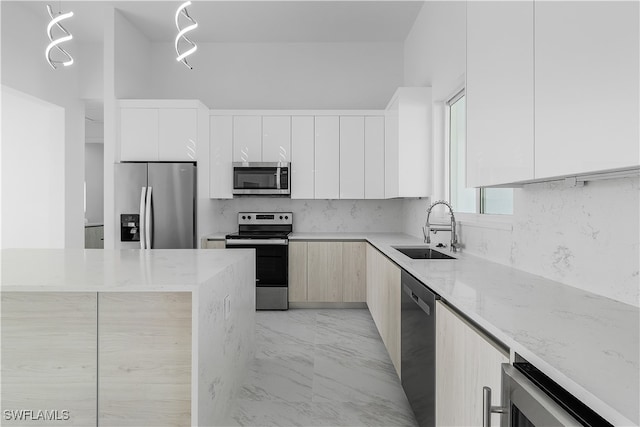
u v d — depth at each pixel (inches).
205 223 190.2
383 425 91.3
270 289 187.0
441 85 141.9
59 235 200.7
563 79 48.2
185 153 179.0
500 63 66.7
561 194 70.8
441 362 66.5
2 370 71.6
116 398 72.1
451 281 73.5
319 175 196.2
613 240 58.1
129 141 179.3
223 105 214.2
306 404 100.3
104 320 71.9
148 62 209.3
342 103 213.9
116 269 81.0
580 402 32.8
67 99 204.1
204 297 69.4
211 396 74.5
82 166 218.4
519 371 39.9
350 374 117.3
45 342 71.6
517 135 60.4
